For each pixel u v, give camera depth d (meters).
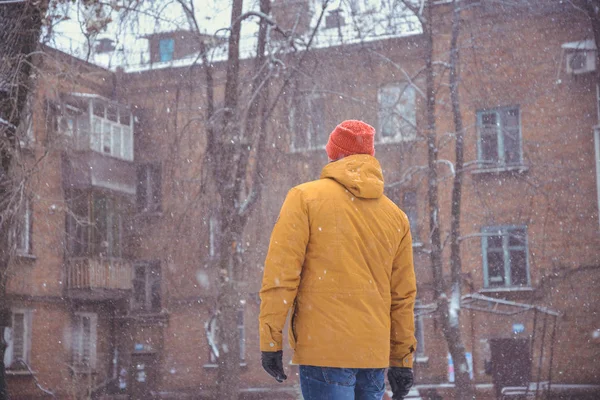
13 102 12.63
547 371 22.20
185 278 25.33
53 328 24.09
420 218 24.00
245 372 25.06
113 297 25.42
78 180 23.66
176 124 19.25
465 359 18.72
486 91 22.39
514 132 23.34
